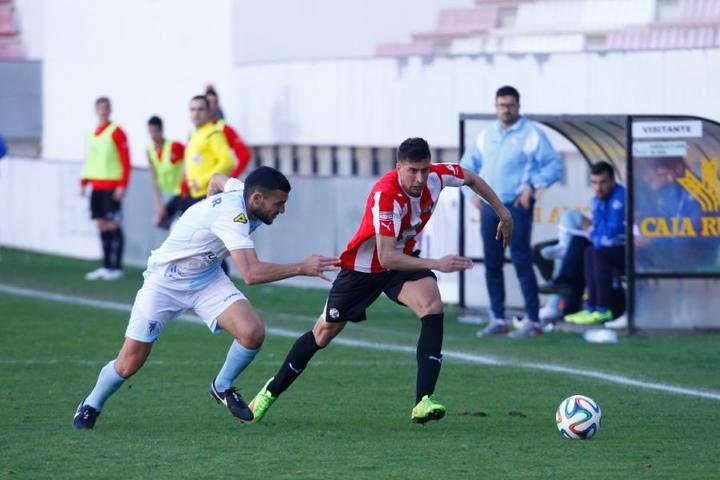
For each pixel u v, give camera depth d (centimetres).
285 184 2520
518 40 6481
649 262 4138
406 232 2677
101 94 8712
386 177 2647
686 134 4094
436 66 5875
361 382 3253
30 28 10331
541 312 4494
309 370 3456
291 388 3167
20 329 4312
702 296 4194
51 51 9312
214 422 2706
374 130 6275
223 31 7325
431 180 2691
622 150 4462
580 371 3419
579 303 4444
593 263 4266
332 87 6544
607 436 2544
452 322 4612
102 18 8644
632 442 2480
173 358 3675
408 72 6031
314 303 5188
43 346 3906
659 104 4922
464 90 5734
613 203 4200
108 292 5534
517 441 2491
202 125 4703
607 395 3045
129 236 6875
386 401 2975
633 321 4141
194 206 2592
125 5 8362
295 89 6819
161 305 2592
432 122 5916
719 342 3991
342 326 2708
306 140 6775
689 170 4119
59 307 4981
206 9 7494
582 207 4781
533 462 2284
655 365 3528
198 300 2636
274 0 7325
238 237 2481
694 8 5725
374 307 5147
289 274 2447
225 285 2653
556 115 4216
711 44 5434
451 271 2556
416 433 2580
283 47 7369
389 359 3662
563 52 5281
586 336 4075
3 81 9681
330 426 2662
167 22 7900
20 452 2375
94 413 2628
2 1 10562
